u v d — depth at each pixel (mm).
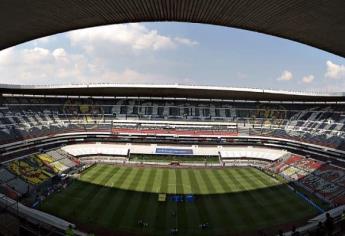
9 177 46469
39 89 65438
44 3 23422
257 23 28109
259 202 43562
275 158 67438
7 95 70188
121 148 70750
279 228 35781
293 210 40906
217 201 43625
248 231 35031
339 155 57281
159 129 75500
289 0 22359
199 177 55625
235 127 76812
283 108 79875
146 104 81562
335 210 38094
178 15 27859
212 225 36188
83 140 71250
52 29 29656
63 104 77562
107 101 81250
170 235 33625
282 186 50844
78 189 46500
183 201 43062
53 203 40688
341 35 27766
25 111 68875
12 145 55656
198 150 71688
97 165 61844
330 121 68188
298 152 66688
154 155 70000
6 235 24344
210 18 28219
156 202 42469
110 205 40906
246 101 83125
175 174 57250
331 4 21719
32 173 50281
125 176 54531
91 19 28047
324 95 63938
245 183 52281
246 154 70438
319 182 50750
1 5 22859
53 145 66125
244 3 23922
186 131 75438
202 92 71688
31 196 42750
